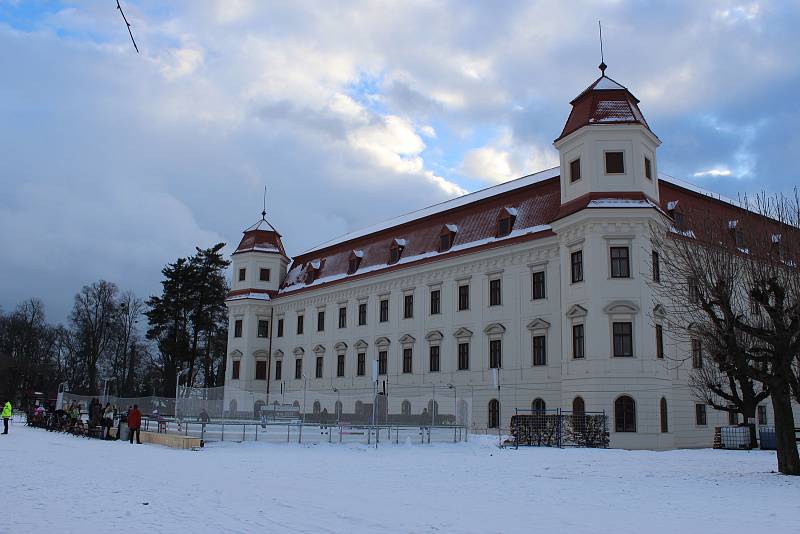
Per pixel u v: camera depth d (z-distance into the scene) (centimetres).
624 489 1789
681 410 4672
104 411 4488
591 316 4450
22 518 1258
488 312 5534
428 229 6481
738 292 2942
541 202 5394
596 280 4472
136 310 11850
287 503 1462
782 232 2872
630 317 4381
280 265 8612
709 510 1417
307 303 7788
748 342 2912
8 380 11019
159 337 9894
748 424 4003
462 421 4369
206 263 9962
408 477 2069
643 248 4456
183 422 4178
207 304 9975
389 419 4544
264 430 3944
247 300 8356
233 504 1445
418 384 6094
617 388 4303
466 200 6462
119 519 1248
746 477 2134
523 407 5119
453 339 5809
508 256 5422
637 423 4234
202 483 1841
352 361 6944
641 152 4641
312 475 2098
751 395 4066
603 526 1203
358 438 3978
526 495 1647
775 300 2433
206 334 10444
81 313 11400
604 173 4609
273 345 8331
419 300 6238
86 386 11850
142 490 1678
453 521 1240
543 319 5066
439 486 1828
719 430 4094
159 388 12162
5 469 2183
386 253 6838
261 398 5528
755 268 2703
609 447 4134
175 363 9756
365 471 2256
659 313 4450
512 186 6009
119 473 2097
